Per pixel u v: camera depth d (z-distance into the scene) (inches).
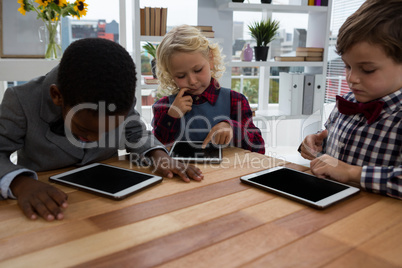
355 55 33.4
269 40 104.6
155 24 93.3
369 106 39.5
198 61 53.7
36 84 37.8
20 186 29.8
